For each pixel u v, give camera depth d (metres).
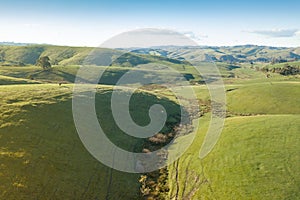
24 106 50.69
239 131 49.56
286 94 94.25
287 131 47.09
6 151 36.88
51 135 44.00
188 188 36.72
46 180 34.19
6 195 30.16
